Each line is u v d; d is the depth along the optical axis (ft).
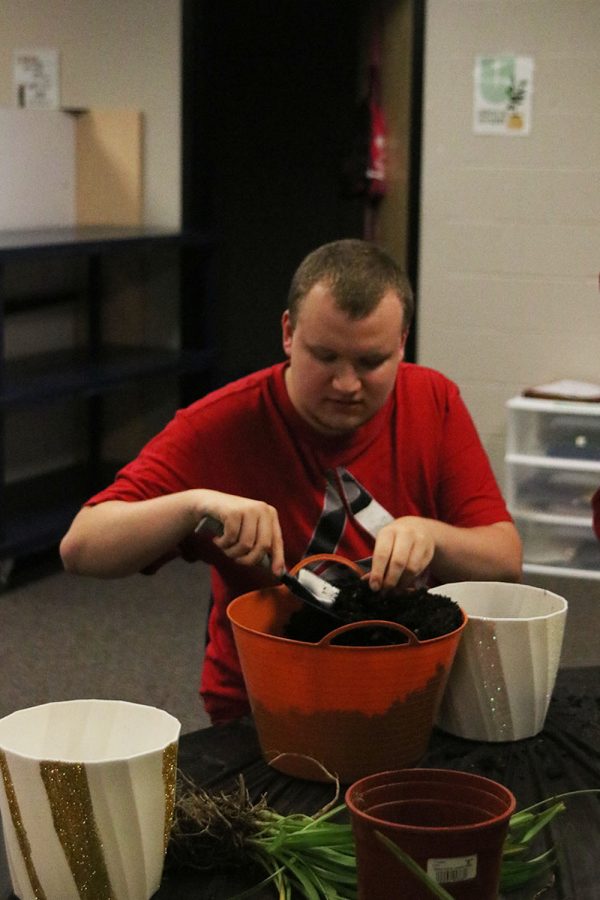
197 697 11.66
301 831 3.80
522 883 3.74
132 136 17.51
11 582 15.10
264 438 5.98
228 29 22.36
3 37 17.89
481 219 16.02
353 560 5.98
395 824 3.30
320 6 21.98
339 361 5.28
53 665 12.41
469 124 15.85
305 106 22.43
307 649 4.24
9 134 16.65
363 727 4.32
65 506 16.40
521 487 15.05
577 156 15.60
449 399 6.35
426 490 6.19
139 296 18.02
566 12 15.29
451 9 15.64
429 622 4.49
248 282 23.24
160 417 18.13
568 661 12.29
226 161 22.89
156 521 5.34
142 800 3.59
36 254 14.35
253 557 4.89
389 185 17.28
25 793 3.56
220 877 3.85
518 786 4.45
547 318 16.05
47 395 14.89
